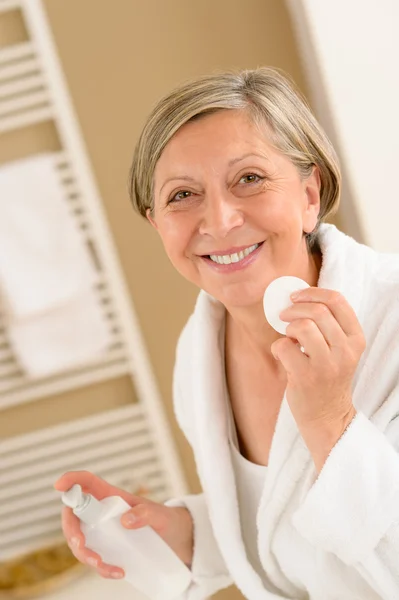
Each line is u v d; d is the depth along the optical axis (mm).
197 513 1178
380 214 1826
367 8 1759
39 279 2086
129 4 2107
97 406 2234
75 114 2143
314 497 859
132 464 2232
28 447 2215
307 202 988
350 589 969
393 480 846
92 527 1021
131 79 2133
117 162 2164
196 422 1125
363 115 1795
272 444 979
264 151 905
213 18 2107
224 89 908
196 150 899
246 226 907
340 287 964
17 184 2078
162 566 1056
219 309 1151
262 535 1021
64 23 2113
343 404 851
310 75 2025
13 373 2168
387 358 933
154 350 2234
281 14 2088
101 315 2148
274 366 1062
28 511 2232
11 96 2102
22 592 2018
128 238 2193
